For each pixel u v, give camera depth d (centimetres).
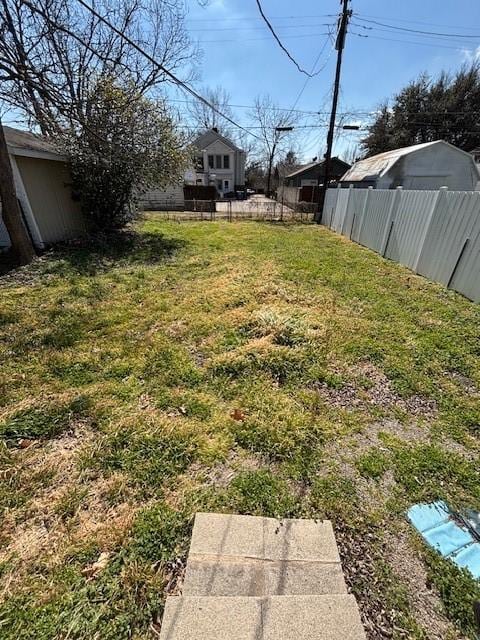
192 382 267
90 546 146
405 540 153
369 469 190
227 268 578
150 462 192
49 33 527
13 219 564
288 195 2266
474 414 238
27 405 236
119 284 496
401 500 172
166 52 923
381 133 2300
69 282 500
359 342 331
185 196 2012
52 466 188
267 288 468
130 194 845
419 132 2197
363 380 274
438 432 221
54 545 147
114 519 159
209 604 118
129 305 420
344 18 1004
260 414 232
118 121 712
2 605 125
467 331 358
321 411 238
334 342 330
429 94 2117
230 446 205
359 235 842
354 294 466
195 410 235
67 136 689
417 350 320
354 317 390
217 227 1118
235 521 158
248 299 428
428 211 536
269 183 3183
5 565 138
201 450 200
